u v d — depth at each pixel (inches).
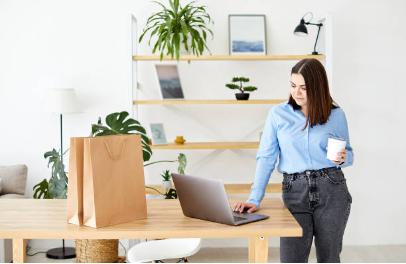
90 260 134.4
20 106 157.8
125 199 70.2
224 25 157.0
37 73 157.4
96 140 66.9
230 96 159.5
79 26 157.0
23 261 78.1
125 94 158.6
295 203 80.8
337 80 158.9
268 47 158.2
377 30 158.2
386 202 161.5
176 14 142.8
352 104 159.5
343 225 79.9
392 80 159.3
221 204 67.9
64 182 135.0
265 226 68.2
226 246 160.6
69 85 158.1
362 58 158.7
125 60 157.9
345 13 157.6
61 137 149.4
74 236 65.2
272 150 84.3
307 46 158.2
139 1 156.5
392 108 159.8
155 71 150.5
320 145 80.1
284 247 79.7
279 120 83.0
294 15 157.6
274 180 160.7
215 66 158.7
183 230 66.2
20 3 155.8
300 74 79.8
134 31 151.0
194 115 160.2
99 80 158.2
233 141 159.9
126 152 70.4
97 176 66.9
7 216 73.3
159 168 160.4
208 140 160.2
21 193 146.8
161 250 95.7
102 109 158.9
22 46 156.7
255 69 159.2
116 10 156.9
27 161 159.0
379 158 160.6
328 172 79.8
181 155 139.4
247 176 161.6
